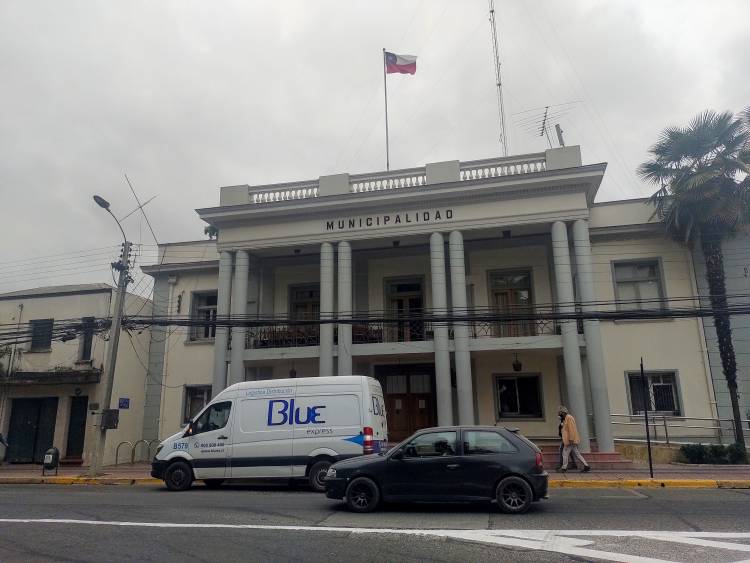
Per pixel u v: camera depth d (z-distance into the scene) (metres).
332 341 19.97
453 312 19.08
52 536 8.28
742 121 19.11
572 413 17.45
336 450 13.30
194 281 24.78
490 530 8.28
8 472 19.38
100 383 22.19
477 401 21.00
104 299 23.30
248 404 14.08
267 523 9.03
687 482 13.64
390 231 20.19
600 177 18.64
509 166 19.73
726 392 19.11
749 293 19.69
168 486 13.99
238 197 21.56
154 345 24.47
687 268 20.30
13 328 23.77
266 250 21.83
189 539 7.95
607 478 14.48
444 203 19.89
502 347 18.81
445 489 9.74
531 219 19.05
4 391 23.23
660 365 19.84
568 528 8.40
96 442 17.73
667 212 19.89
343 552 7.10
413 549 7.20
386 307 22.52
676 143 19.67
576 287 20.69
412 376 22.05
